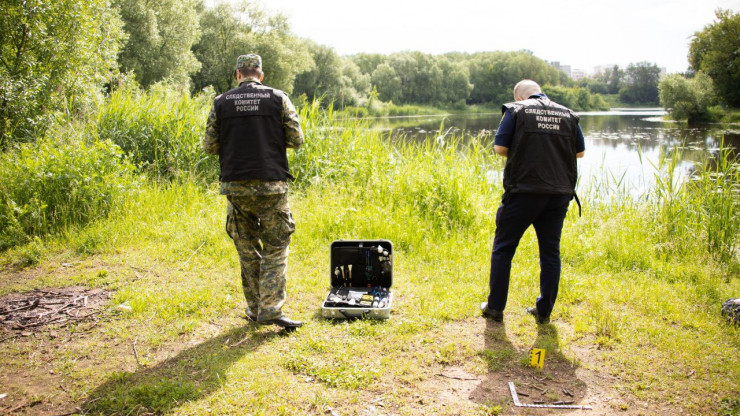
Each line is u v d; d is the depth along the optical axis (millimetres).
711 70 42562
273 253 3121
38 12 7598
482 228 5621
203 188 6852
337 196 6316
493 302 3400
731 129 30750
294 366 2775
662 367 2801
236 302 3684
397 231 5145
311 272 4305
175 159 7273
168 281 4070
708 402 2457
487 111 90188
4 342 3035
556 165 3121
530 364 2828
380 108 61812
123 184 5789
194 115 7961
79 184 5387
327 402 2428
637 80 125625
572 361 2881
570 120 3178
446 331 3275
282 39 43281
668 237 5387
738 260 4707
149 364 2803
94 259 4566
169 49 27703
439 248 4941
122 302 3629
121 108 7766
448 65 98062
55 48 7902
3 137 7223
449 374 2748
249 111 2941
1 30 7461
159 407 2385
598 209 6926
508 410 2408
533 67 104625
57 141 6375
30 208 5004
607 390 2588
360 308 3412
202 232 5137
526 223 3236
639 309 3596
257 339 3129
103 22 9445
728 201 5637
